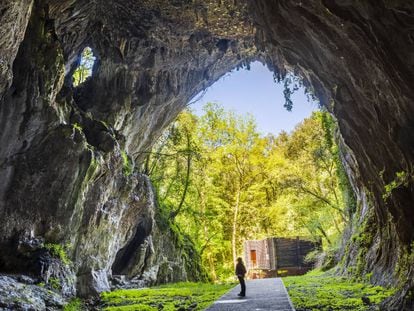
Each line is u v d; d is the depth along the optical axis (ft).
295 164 131.75
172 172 120.78
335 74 42.32
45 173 54.24
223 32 73.00
